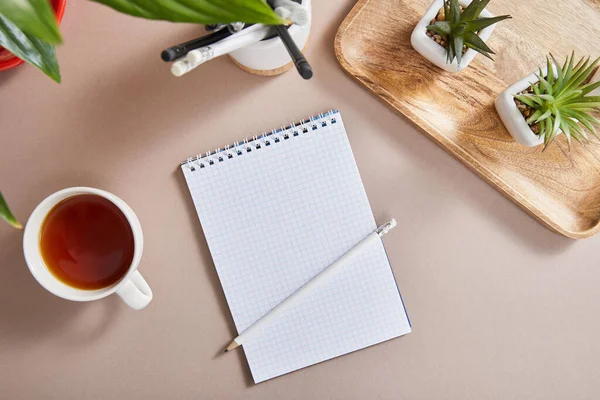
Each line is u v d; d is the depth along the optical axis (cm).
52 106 65
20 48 42
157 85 65
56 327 66
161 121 65
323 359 66
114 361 66
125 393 66
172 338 66
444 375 66
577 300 66
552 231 65
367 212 65
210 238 65
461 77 64
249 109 65
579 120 58
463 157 63
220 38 48
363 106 65
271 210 65
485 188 65
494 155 64
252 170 64
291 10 49
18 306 66
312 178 64
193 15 32
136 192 65
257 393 66
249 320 65
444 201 65
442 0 59
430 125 63
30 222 57
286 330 66
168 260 66
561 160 64
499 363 66
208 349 66
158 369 66
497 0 64
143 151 65
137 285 61
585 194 64
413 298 66
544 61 65
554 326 66
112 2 31
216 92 65
